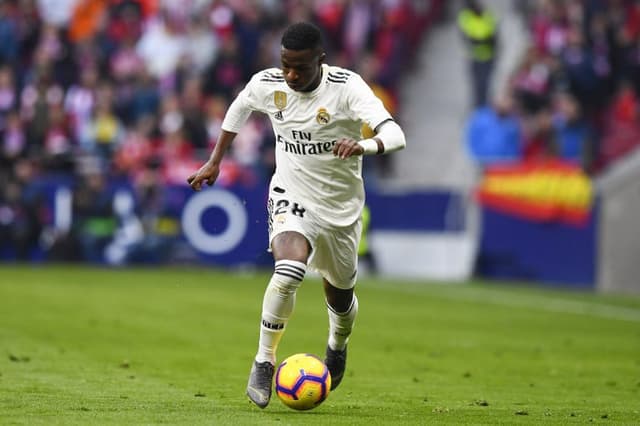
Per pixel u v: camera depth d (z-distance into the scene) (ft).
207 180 81.30
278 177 78.33
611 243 211.61
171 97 236.02
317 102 75.92
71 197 222.28
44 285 181.37
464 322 153.17
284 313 75.36
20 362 100.17
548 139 240.73
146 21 254.27
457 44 283.59
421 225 230.07
